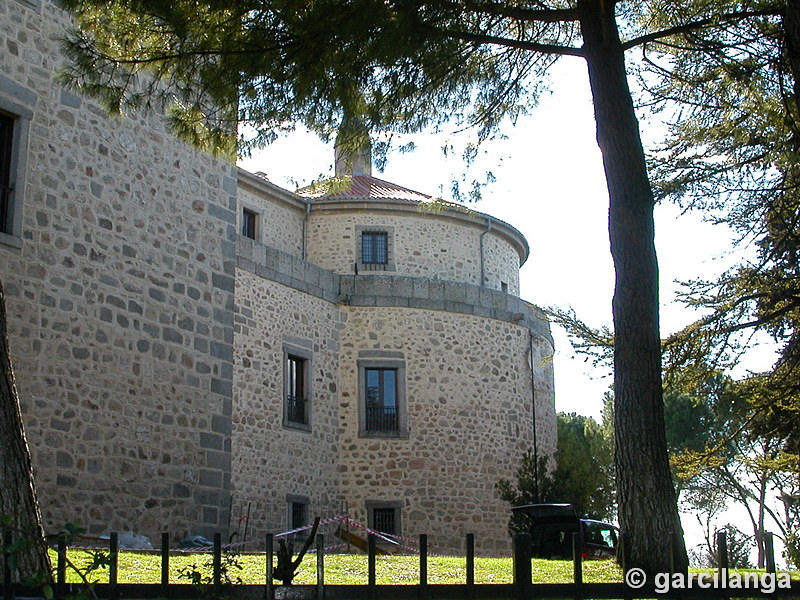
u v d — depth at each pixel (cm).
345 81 988
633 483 854
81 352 1259
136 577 798
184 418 1406
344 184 1159
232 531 1777
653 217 929
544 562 1077
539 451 2380
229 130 1062
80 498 1229
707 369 1413
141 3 957
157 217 1408
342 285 2205
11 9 1230
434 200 1169
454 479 2173
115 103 1052
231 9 952
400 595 510
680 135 1262
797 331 1463
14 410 625
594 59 957
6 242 1176
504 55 1083
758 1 1056
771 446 1616
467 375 2247
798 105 871
